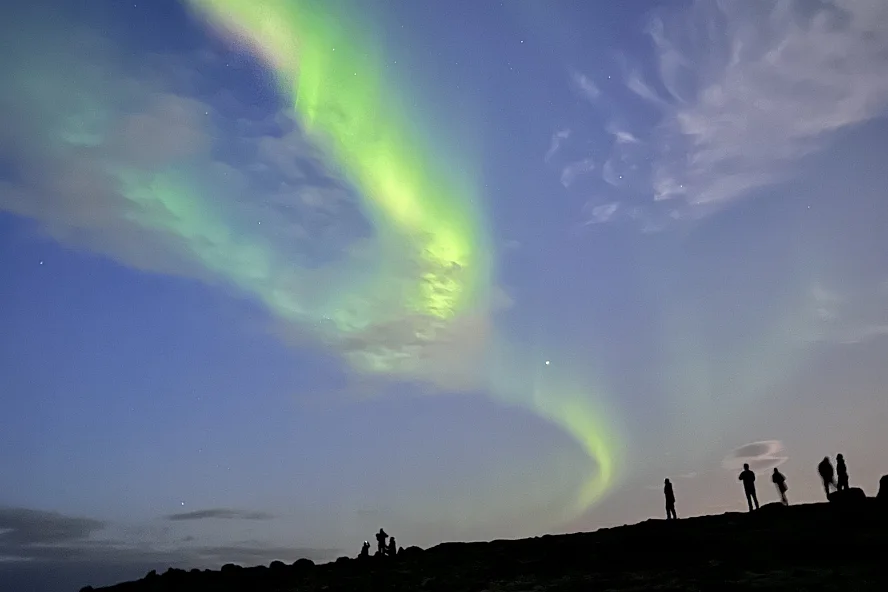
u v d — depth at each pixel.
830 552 19.50
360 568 29.64
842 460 26.83
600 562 22.58
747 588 16.84
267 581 30.00
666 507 28.84
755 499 27.81
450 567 26.14
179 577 32.12
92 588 32.47
